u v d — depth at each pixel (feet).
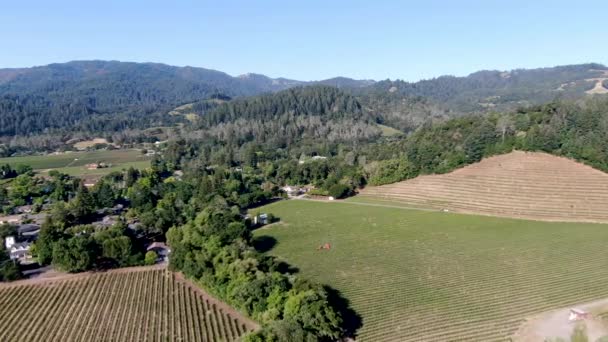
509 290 268.21
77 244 323.78
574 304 247.50
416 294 268.41
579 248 330.13
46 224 357.41
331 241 381.40
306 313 213.87
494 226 401.90
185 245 324.60
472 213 449.48
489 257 323.37
